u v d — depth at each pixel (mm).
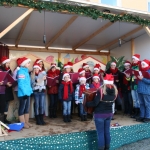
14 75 4617
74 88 5504
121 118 5332
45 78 4859
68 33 5703
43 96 4797
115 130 4156
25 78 4324
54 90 5453
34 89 4715
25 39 5934
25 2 3670
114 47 7293
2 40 5926
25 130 4160
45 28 5250
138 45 6277
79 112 5629
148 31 5066
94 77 5141
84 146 3807
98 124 3457
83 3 4145
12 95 4750
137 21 4793
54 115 5562
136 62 5520
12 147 3285
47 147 3527
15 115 5160
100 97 3389
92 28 5512
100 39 6391
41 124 4672
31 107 5531
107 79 3477
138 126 4559
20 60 4430
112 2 6922
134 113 5777
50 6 3883
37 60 5312
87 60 6277
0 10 4117
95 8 4328
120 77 5945
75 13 4148
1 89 4230
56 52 6938
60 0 3963
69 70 5340
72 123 4828
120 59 6602
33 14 4434
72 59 7152
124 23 5254
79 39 6297
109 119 3594
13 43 6258
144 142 4469
